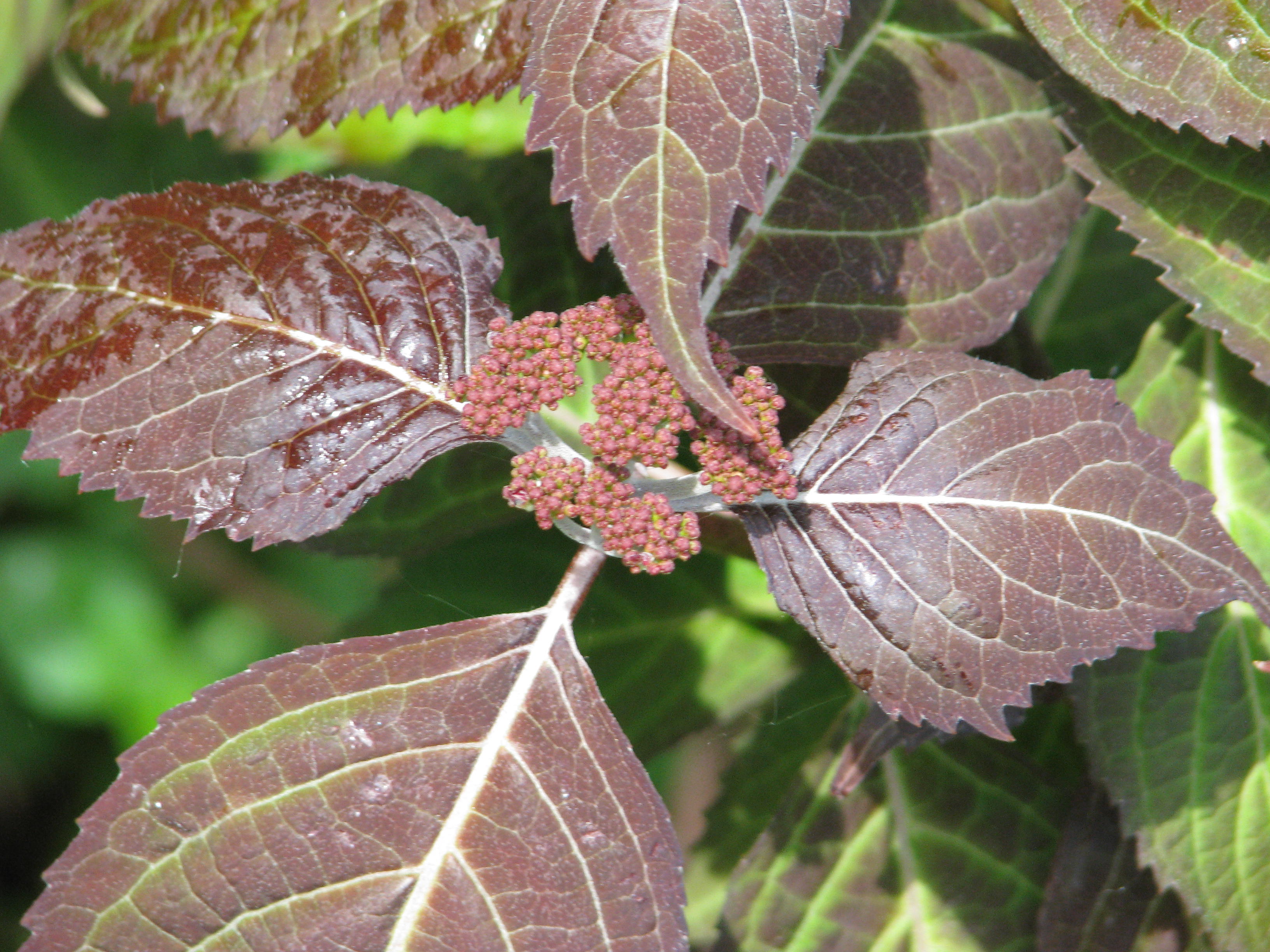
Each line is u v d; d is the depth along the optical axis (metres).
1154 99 0.44
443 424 0.42
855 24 0.47
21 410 0.42
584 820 0.41
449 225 0.43
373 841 0.41
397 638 0.42
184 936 0.40
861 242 0.45
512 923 0.40
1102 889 0.46
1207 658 0.46
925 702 0.41
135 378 0.42
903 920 0.48
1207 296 0.45
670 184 0.39
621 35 0.40
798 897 0.48
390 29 0.45
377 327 0.42
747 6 0.40
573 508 0.41
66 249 0.43
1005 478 0.42
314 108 0.45
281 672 0.41
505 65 0.44
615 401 0.41
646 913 0.41
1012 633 0.41
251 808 0.41
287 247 0.43
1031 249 0.46
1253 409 0.47
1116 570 0.41
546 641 0.42
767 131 0.40
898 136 0.46
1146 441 0.41
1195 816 0.45
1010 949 0.48
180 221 0.43
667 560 0.41
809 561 0.42
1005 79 0.47
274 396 0.42
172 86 0.45
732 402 0.38
